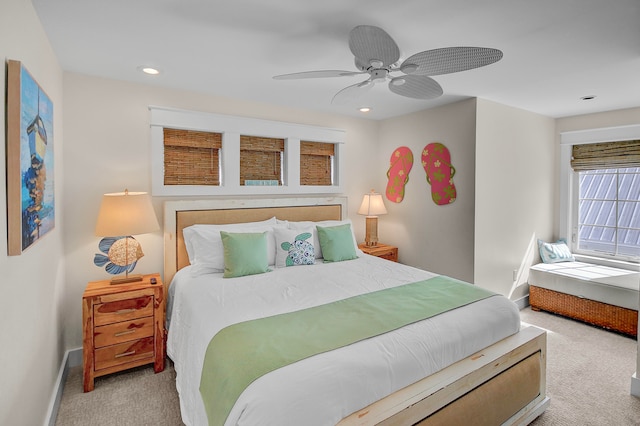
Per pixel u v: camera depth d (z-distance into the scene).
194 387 1.64
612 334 3.22
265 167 3.56
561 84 2.79
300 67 2.44
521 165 3.73
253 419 1.14
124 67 2.45
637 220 3.68
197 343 1.76
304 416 1.17
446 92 3.03
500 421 1.76
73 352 2.59
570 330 3.32
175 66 2.42
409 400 1.40
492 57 1.64
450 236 3.46
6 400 1.23
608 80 2.69
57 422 1.98
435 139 3.59
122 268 2.78
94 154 2.65
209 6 1.63
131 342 2.43
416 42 2.00
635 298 3.10
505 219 3.57
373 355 1.46
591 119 3.87
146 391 2.29
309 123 3.74
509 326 2.03
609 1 1.57
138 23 1.80
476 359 1.75
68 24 1.80
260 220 3.41
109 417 2.03
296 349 1.46
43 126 1.72
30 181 1.46
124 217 2.41
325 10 1.67
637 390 2.26
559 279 3.62
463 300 2.09
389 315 1.84
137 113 2.81
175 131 3.03
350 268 2.88
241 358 1.41
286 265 2.96
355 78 2.69
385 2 1.59
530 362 1.99
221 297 2.13
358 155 4.16
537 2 1.58
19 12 1.40
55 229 2.17
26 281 1.48
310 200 3.74
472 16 1.71
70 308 2.59
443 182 3.51
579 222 4.13
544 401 2.09
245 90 3.01
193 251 2.84
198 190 3.11
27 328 1.50
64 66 2.42
